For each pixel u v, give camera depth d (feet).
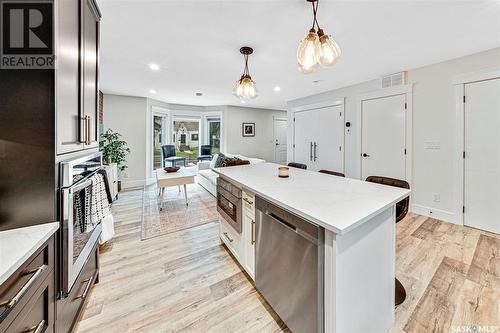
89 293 5.19
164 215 11.23
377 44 7.92
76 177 3.79
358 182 5.70
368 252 3.66
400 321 4.54
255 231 5.00
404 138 11.10
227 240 7.27
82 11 4.08
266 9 5.84
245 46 8.04
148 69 10.62
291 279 3.84
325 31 6.96
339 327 3.20
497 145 8.46
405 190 4.87
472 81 8.86
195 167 19.85
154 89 14.82
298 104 17.69
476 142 8.93
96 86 5.04
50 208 3.20
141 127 17.53
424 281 5.79
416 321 4.53
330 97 14.94
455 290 5.42
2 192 3.06
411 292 5.38
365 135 12.85
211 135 22.85
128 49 8.32
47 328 3.08
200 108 22.17
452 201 9.68
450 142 9.61
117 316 4.72
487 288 5.47
